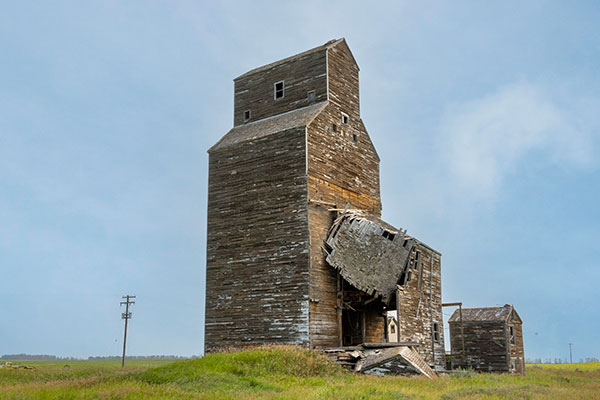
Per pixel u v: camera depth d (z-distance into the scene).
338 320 33.81
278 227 34.19
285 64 40.06
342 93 39.22
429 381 25.55
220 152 38.16
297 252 33.00
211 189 37.97
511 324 50.00
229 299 35.25
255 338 33.50
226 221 36.69
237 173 37.00
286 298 32.78
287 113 38.97
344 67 40.03
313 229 33.34
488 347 48.84
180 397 19.05
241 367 25.91
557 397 21.91
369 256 34.16
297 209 33.66
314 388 22.27
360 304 36.12
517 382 28.45
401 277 34.88
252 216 35.53
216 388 21.75
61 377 33.28
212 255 36.78
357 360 30.91
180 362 27.66
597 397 22.38
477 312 50.84
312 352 29.09
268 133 36.28
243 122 41.22
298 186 33.97
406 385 23.66
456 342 50.56
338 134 37.81
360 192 39.16
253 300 34.12
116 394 19.14
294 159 34.56
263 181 35.59
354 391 21.16
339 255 33.44
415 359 29.36
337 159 37.16
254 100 41.09
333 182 36.28
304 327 31.66
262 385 22.62
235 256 35.66
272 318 33.06
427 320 36.12
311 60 38.81
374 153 41.88
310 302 31.97
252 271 34.62
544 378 35.22
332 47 38.88
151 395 19.38
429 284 37.22
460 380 27.36
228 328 34.84
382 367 28.62
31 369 42.19
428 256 37.62
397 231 35.75
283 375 25.48
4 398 18.00
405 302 33.91
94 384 22.94
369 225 34.84
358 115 40.75
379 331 38.53
